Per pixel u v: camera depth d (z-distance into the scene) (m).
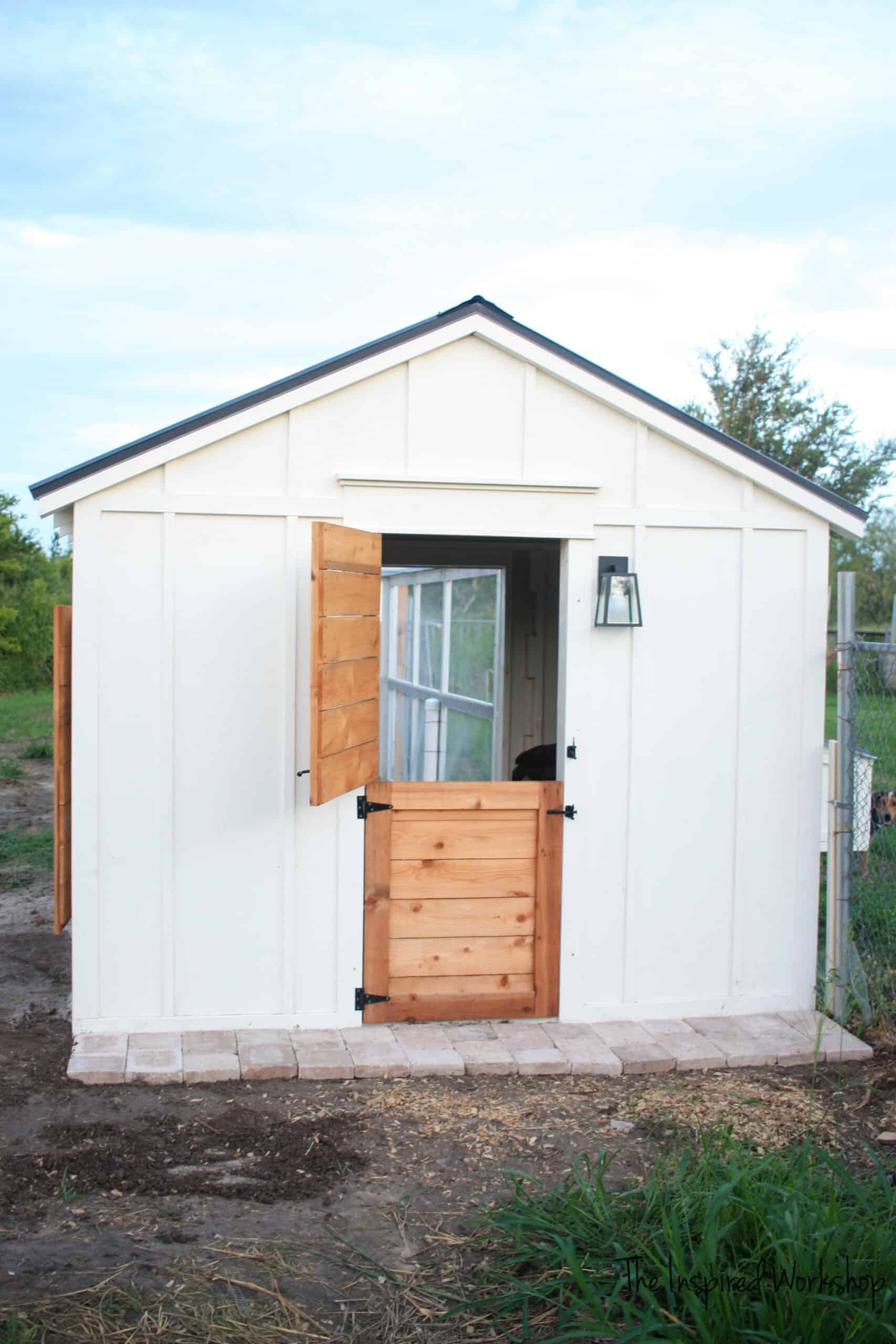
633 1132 4.53
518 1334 3.15
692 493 5.70
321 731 4.64
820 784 5.94
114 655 5.18
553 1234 3.48
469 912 5.58
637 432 5.62
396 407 5.39
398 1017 5.53
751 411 23.95
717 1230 3.20
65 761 5.30
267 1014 5.41
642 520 5.64
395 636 12.21
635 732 5.70
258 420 5.20
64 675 5.32
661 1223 3.50
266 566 5.29
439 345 5.35
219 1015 5.36
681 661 5.73
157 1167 4.11
